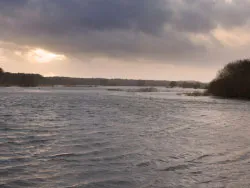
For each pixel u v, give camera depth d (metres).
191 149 16.14
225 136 20.14
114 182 10.85
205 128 23.72
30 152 15.06
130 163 13.30
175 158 14.23
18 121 26.39
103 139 18.55
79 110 37.72
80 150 15.59
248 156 14.71
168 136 20.00
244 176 11.64
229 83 72.62
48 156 14.30
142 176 11.55
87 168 12.47
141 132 21.45
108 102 53.88
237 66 75.75
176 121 28.02
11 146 16.38
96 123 25.72
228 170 12.39
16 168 12.32
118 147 16.38
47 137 19.02
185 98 68.31
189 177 11.48
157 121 27.84
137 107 43.78
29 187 10.26
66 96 72.00
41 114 32.22
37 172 11.86
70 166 12.72
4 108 38.41
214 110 39.81
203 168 12.66
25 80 186.38
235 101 58.38
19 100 53.78
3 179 10.99
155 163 13.34
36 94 78.25
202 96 76.88
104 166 12.79
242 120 29.12
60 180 10.98
